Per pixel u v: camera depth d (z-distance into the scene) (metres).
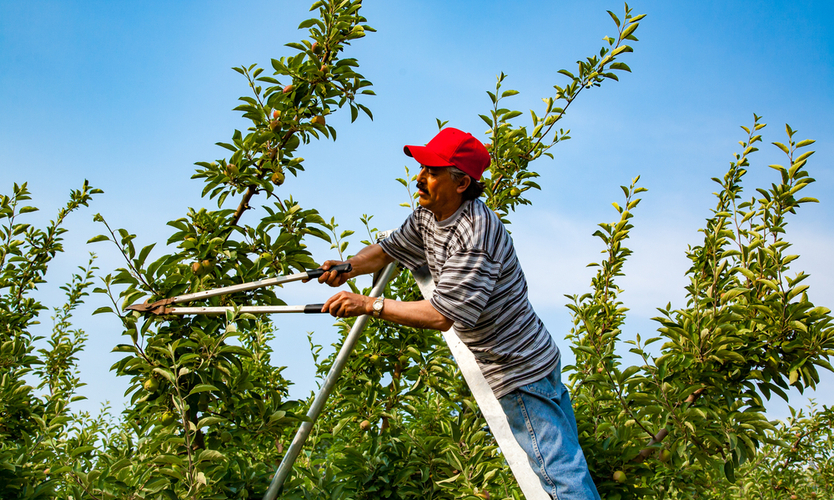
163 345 2.81
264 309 2.77
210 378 2.88
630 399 3.31
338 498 3.06
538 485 2.41
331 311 2.51
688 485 3.96
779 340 3.06
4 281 4.57
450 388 4.21
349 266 2.91
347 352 3.04
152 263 3.01
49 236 5.14
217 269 3.29
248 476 2.95
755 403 3.16
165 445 2.94
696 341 3.19
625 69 4.14
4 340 4.31
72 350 5.52
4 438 3.64
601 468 3.27
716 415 3.04
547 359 2.56
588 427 3.62
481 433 3.45
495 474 3.41
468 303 2.37
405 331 3.90
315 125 3.56
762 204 3.54
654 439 3.35
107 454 3.63
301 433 2.95
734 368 3.20
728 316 3.08
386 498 3.34
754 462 5.76
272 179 3.49
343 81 3.72
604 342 3.66
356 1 3.76
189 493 2.59
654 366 3.30
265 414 3.02
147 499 2.65
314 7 3.78
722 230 3.60
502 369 2.53
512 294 2.57
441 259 2.63
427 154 2.54
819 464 5.95
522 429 2.48
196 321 3.04
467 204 2.61
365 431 3.97
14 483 2.75
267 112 3.53
